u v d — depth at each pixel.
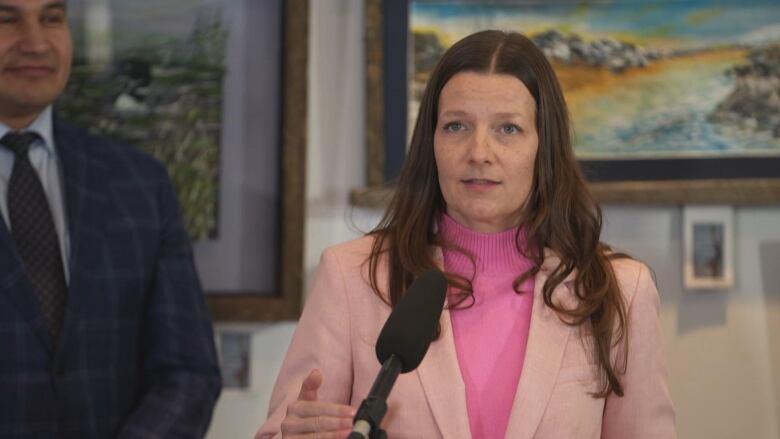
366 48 6.02
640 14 5.90
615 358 3.72
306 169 6.00
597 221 3.90
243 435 6.09
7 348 4.89
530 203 3.88
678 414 5.88
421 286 3.11
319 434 3.17
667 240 5.93
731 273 5.85
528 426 3.50
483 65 3.69
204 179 6.08
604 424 3.79
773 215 5.89
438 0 6.00
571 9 5.93
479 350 3.71
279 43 6.09
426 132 3.89
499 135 3.67
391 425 3.56
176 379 5.26
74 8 6.09
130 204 5.38
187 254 5.56
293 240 5.96
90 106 6.08
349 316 3.79
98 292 5.13
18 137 5.20
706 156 5.85
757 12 5.86
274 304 5.96
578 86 5.90
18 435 4.86
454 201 3.70
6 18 5.13
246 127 6.08
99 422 5.09
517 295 3.80
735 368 5.87
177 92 6.10
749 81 5.84
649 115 5.88
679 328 5.91
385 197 5.70
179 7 6.11
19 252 5.05
